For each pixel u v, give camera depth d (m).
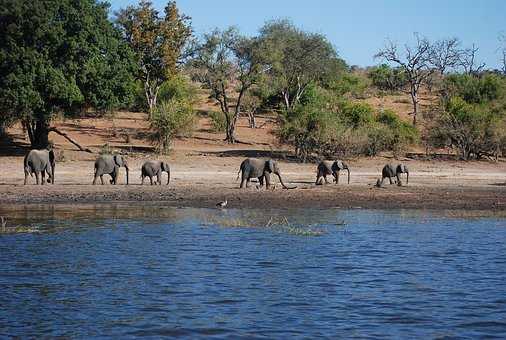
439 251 20.20
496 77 77.12
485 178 44.66
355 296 14.77
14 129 59.47
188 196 33.81
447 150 58.66
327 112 52.28
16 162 45.94
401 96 96.69
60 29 46.94
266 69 63.56
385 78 103.00
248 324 12.63
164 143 51.66
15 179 39.50
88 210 29.02
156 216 27.30
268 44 62.34
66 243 20.73
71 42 47.41
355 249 20.44
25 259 18.20
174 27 64.81
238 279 16.20
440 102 68.50
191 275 16.55
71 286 15.32
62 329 12.22
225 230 23.86
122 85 50.44
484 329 12.48
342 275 16.84
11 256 18.59
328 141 50.56
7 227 23.88
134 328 12.30
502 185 40.84
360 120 56.19
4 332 12.03
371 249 20.47
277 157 51.97
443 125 55.88
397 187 38.56
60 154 46.62
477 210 30.77
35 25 46.59
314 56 67.44
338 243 21.45
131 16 64.56
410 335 12.08
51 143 51.56
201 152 53.44
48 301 14.08
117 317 12.99
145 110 75.12
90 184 37.75
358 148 51.59
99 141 57.28
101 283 15.65
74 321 12.70
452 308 13.86
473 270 17.55
